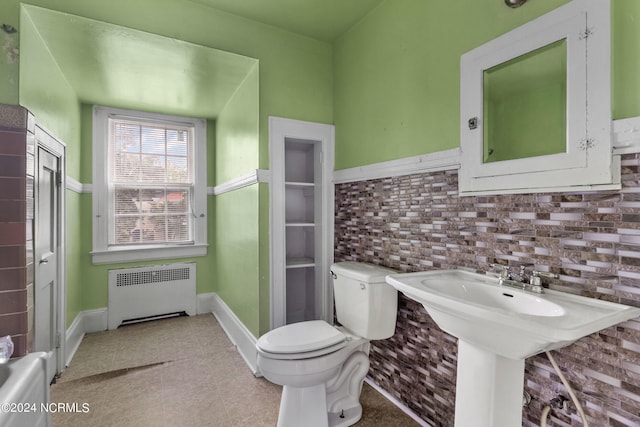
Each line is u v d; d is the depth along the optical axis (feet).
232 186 8.86
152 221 10.53
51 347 6.63
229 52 6.54
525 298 3.60
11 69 4.76
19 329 4.78
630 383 3.11
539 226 3.82
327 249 7.70
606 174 3.20
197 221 11.00
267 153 7.05
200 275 11.03
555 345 3.00
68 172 7.88
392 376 5.98
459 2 4.72
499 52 4.15
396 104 5.90
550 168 3.65
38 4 4.95
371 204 6.54
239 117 8.30
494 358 3.42
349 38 7.20
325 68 7.75
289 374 4.73
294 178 8.65
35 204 5.34
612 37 3.17
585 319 2.77
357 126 6.96
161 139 10.64
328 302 7.68
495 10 4.24
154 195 10.56
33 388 3.32
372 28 6.48
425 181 5.31
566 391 3.58
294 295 8.65
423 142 5.34
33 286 5.32
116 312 9.80
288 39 7.27
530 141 3.92
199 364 7.41
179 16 6.03
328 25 7.02
